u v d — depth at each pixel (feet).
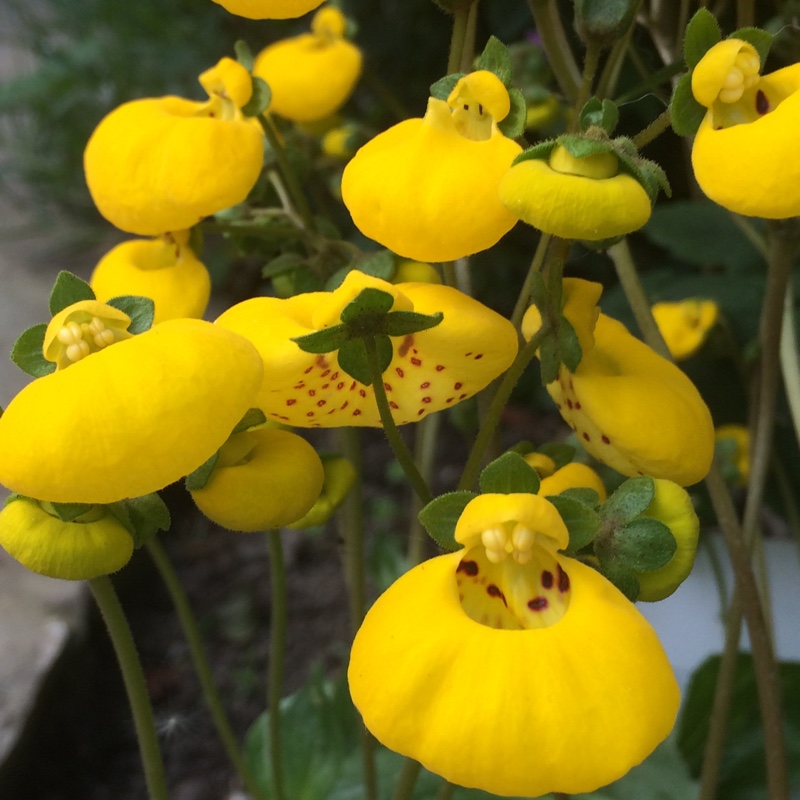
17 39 1.65
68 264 1.54
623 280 0.51
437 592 0.28
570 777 0.25
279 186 0.52
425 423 0.78
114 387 0.26
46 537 0.32
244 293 1.43
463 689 0.26
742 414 0.93
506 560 0.32
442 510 0.32
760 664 0.53
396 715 0.26
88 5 1.45
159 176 0.40
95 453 0.26
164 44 1.41
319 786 0.73
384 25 1.26
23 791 0.90
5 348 1.29
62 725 0.97
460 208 0.30
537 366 1.18
